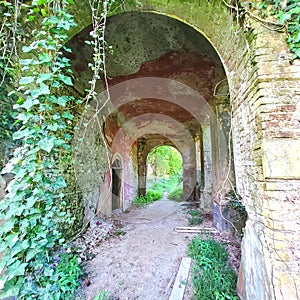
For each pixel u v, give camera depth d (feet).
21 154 4.90
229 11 5.52
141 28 9.39
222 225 14.20
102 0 6.43
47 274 5.61
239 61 5.95
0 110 6.01
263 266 4.80
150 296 7.89
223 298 6.85
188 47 10.94
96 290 8.21
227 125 14.80
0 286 4.75
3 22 5.64
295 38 4.53
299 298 4.06
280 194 4.35
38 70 5.35
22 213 4.77
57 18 5.16
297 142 4.43
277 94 4.60
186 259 10.43
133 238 14.32
